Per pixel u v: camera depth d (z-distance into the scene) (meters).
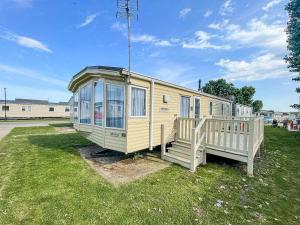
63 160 6.92
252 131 5.71
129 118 6.16
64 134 14.17
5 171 5.61
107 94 6.66
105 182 4.88
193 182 5.04
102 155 7.79
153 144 7.25
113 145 6.45
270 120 38.34
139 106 6.61
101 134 6.88
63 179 5.02
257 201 4.17
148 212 3.51
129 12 6.48
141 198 4.05
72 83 9.29
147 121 6.97
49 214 3.37
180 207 3.73
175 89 8.59
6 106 34.81
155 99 7.36
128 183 4.84
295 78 16.56
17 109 35.91
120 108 6.27
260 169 6.55
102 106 6.80
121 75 5.96
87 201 3.86
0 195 4.05
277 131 20.70
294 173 6.32
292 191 4.80
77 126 9.56
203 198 4.15
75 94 10.55
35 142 10.66
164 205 3.78
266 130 22.02
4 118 34.56
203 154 6.77
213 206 3.84
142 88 6.69
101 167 6.19
